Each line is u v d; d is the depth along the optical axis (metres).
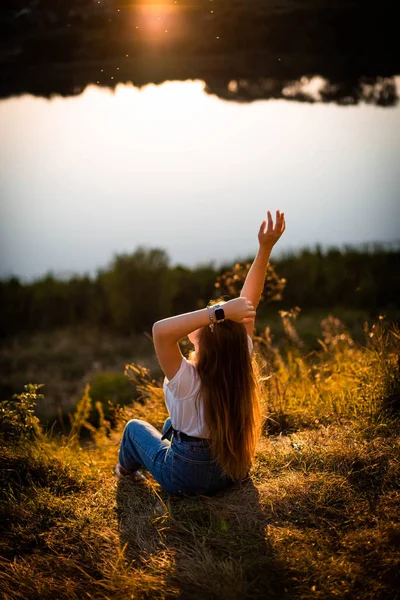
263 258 3.12
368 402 3.64
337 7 15.62
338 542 2.46
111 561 2.54
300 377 4.63
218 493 2.91
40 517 2.89
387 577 2.24
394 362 3.93
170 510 2.79
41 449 3.56
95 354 11.77
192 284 13.55
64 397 9.40
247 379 2.65
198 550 2.48
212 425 2.64
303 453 3.16
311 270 12.89
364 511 2.64
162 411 4.35
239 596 2.22
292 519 2.67
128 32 14.98
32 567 2.57
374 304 12.38
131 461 3.15
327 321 5.61
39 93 16.47
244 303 2.56
